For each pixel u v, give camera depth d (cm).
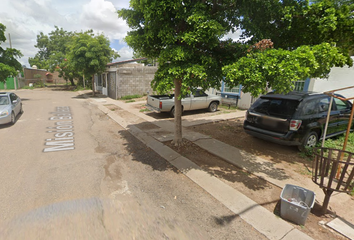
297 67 309
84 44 1905
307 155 524
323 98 562
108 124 923
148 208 337
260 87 346
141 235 281
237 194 368
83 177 435
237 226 297
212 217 317
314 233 279
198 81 416
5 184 402
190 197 369
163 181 425
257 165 479
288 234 276
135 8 461
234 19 466
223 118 961
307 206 291
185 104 1033
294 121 493
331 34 425
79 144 644
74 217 313
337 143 598
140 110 1235
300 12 427
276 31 466
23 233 279
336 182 389
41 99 1809
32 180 418
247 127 597
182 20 455
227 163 502
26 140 675
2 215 314
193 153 564
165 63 492
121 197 366
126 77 1822
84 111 1248
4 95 934
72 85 3562
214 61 432
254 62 345
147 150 600
